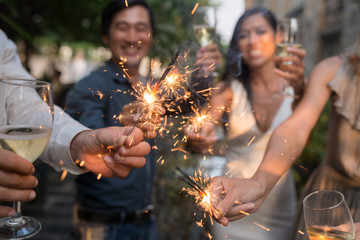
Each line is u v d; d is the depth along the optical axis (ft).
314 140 9.70
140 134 2.95
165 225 6.93
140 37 5.91
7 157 2.43
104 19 6.31
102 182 5.84
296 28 5.77
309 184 5.40
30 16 11.91
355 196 4.69
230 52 6.04
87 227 5.99
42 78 14.39
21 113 2.83
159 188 7.45
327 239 2.92
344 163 4.89
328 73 5.08
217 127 6.05
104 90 5.70
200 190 3.18
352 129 4.82
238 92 5.95
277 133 4.52
